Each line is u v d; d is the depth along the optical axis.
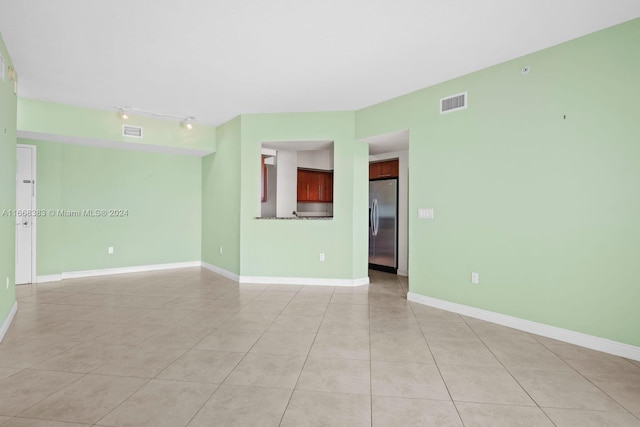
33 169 5.41
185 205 7.04
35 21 2.87
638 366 2.65
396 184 6.44
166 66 3.78
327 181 8.15
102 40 3.21
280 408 2.06
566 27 2.92
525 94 3.42
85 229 5.97
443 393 2.25
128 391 2.23
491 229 3.68
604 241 2.92
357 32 3.04
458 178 3.98
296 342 3.10
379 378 2.44
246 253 5.58
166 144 5.98
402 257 6.28
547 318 3.26
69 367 2.57
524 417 1.99
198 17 2.82
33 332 3.29
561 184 3.17
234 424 1.91
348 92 4.54
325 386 2.33
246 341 3.11
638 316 2.75
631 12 2.69
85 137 5.25
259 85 4.32
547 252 3.26
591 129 2.99
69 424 1.89
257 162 5.55
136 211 6.48
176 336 3.22
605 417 2.00
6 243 3.38
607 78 2.91
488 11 2.70
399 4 2.63
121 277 5.97
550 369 2.60
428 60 3.58
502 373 2.53
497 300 3.64
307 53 3.46
